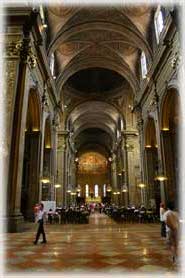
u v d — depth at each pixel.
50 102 19.69
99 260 5.24
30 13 11.57
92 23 18.30
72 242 7.92
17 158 10.38
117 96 32.25
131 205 27.33
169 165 15.03
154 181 19.33
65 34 18.22
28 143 15.48
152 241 8.10
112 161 48.00
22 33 11.62
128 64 22.42
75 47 21.25
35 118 15.58
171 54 13.34
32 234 9.76
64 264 4.89
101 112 37.97
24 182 15.26
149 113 18.70
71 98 32.34
